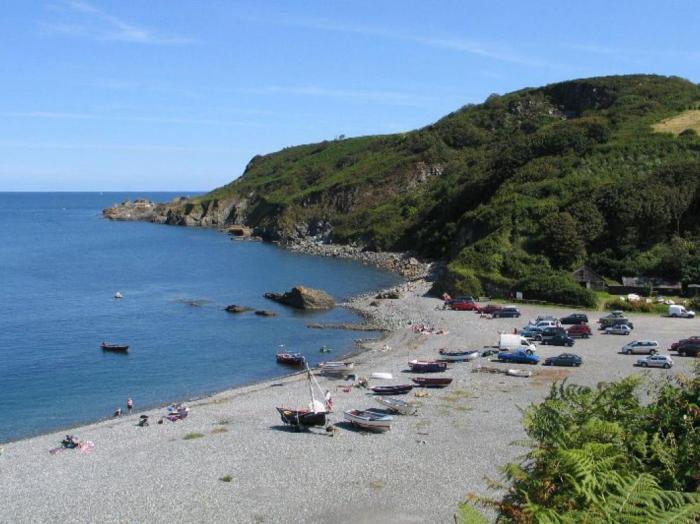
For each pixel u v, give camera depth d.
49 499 31.70
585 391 14.74
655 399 15.62
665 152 107.88
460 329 71.19
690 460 11.00
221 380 56.88
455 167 171.88
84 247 173.25
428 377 51.94
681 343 55.41
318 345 68.56
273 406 46.59
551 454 11.27
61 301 94.69
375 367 57.12
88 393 53.25
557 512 9.27
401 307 86.19
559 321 69.25
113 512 29.95
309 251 162.38
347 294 101.19
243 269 130.75
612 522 8.35
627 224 89.06
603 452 10.90
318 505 29.72
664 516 7.95
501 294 86.94
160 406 49.66
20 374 58.50
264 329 76.31
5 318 82.38
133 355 65.06
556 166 113.88
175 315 84.81
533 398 45.03
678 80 174.88
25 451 39.09
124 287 108.06
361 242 158.62
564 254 88.50
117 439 40.53
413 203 161.50
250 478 33.12
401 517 28.20
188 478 33.47
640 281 82.38
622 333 64.25
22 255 153.88
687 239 87.31
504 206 103.88
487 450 35.53
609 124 128.62
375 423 39.53
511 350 57.72
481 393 46.84
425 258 132.25
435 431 39.06
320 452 36.34
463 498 29.64
